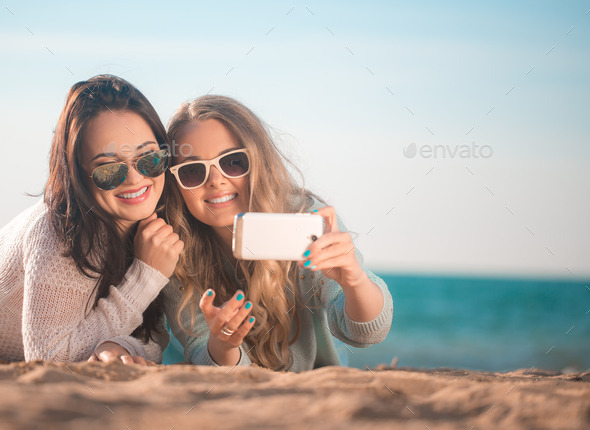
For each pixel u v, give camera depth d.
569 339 21.19
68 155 3.18
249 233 2.82
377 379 1.99
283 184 3.62
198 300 3.58
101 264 3.15
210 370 2.18
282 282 3.47
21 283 3.24
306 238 2.84
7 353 3.46
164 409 1.53
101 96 3.20
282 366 3.54
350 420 1.50
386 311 3.17
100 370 2.11
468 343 20.14
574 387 1.91
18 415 1.36
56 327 2.99
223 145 3.36
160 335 3.72
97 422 1.38
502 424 1.51
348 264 2.86
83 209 3.14
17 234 3.26
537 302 27.64
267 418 1.49
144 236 3.20
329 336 3.78
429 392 1.89
